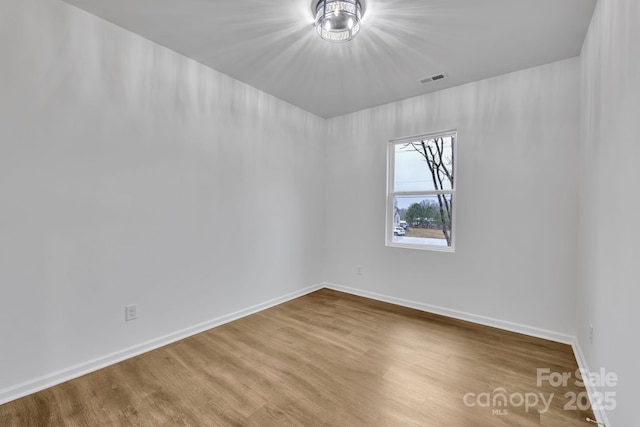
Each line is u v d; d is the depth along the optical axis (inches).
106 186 79.4
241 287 116.9
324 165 159.3
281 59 98.4
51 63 69.7
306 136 147.6
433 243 126.6
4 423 58.4
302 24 80.0
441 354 87.1
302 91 123.6
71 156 73.2
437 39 85.3
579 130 91.4
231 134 112.0
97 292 78.1
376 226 140.6
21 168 66.1
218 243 108.2
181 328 97.0
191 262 99.8
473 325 109.3
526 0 68.4
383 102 135.3
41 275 69.1
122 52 82.0
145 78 87.0
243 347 91.4
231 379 74.0
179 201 96.0
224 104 109.1
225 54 95.8
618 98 53.3
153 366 79.8
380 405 64.6
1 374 63.9
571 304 93.4
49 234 70.2
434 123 122.2
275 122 130.5
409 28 80.3
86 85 75.4
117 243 81.7
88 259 76.5
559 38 83.3
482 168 110.0
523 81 101.8
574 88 92.4
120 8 73.7
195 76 99.8
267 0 70.5
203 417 60.6
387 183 137.4
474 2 69.4
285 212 136.6
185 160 97.5
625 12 50.4
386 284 136.9
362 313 121.4
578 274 89.9
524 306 101.9
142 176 86.7
